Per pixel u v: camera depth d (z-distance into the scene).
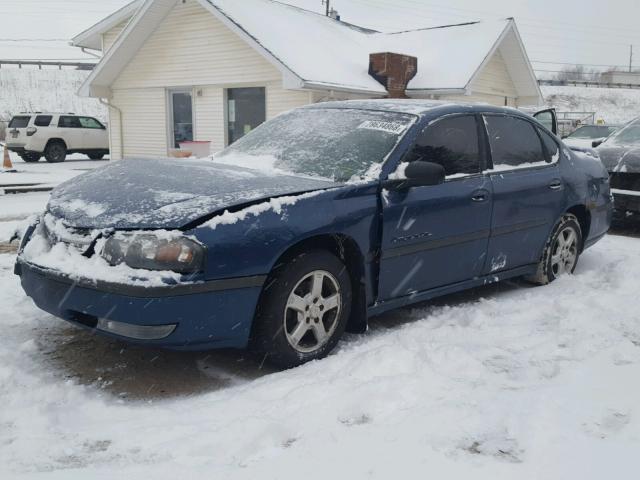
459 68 16.64
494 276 5.13
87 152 24.02
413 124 4.49
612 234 8.73
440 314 4.81
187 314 3.28
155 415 3.14
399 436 2.82
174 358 3.93
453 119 4.78
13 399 3.23
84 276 3.32
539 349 4.00
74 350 3.98
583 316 4.65
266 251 3.47
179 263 3.25
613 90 65.06
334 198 3.85
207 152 14.03
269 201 3.59
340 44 17.67
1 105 49.41
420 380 3.40
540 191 5.33
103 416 3.14
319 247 3.89
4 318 4.49
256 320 3.61
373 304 4.16
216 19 16.02
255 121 16.19
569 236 5.90
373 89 15.20
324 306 3.84
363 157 4.30
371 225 4.00
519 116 5.44
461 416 2.99
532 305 5.05
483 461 2.62
